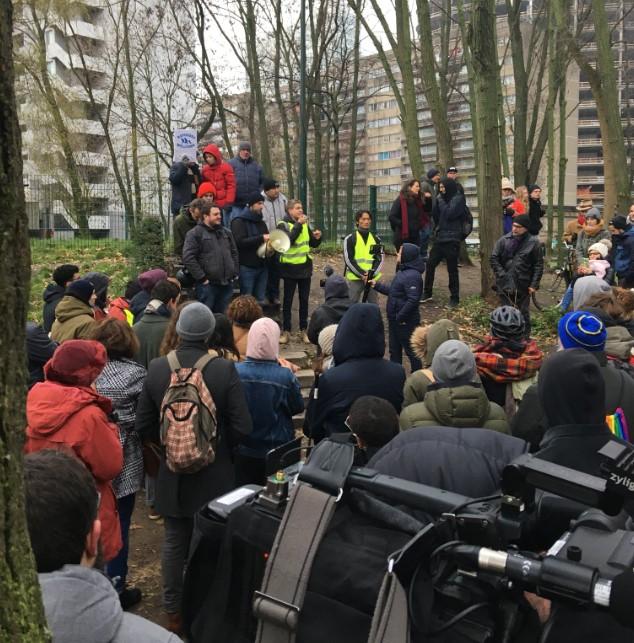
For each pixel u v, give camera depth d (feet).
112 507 11.71
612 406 10.46
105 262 48.80
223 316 16.26
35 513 4.75
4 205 3.23
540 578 4.78
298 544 5.88
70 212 66.44
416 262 27.25
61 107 93.61
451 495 6.01
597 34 46.11
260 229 30.89
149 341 17.84
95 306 21.71
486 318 36.65
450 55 90.22
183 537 13.00
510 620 5.28
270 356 14.74
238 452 14.82
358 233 29.48
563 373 7.75
